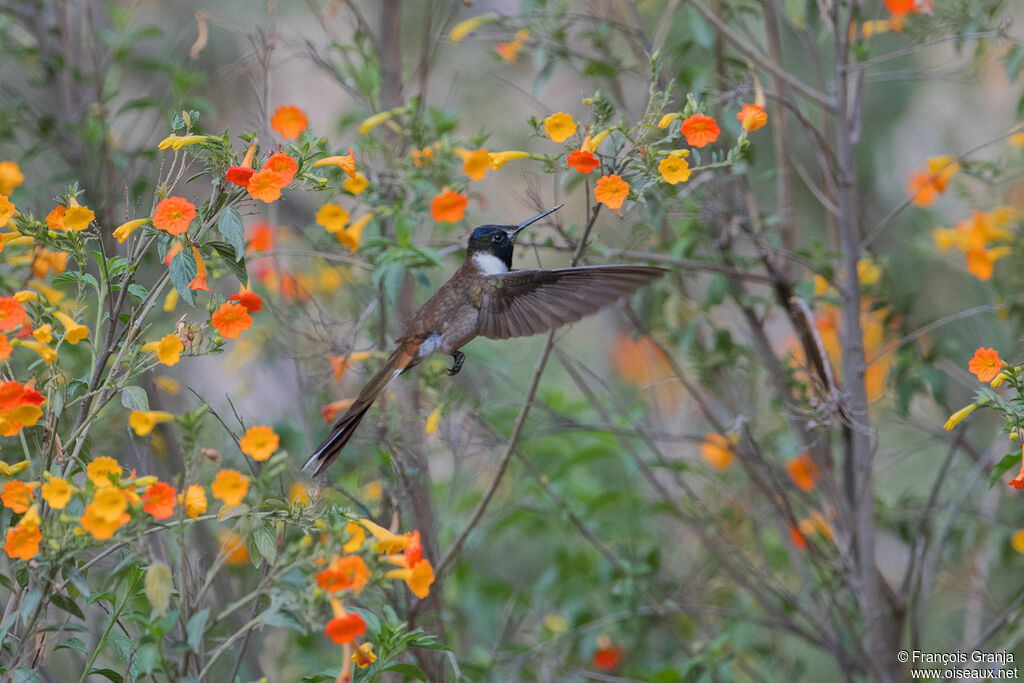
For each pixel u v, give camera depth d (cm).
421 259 838
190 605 576
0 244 598
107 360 625
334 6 977
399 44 997
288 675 1123
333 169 841
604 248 868
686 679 994
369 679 612
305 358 927
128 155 1045
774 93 980
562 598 1169
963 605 1211
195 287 601
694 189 942
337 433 753
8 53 1090
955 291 1342
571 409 1161
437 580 853
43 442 614
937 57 1388
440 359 1027
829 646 979
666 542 1243
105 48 1264
